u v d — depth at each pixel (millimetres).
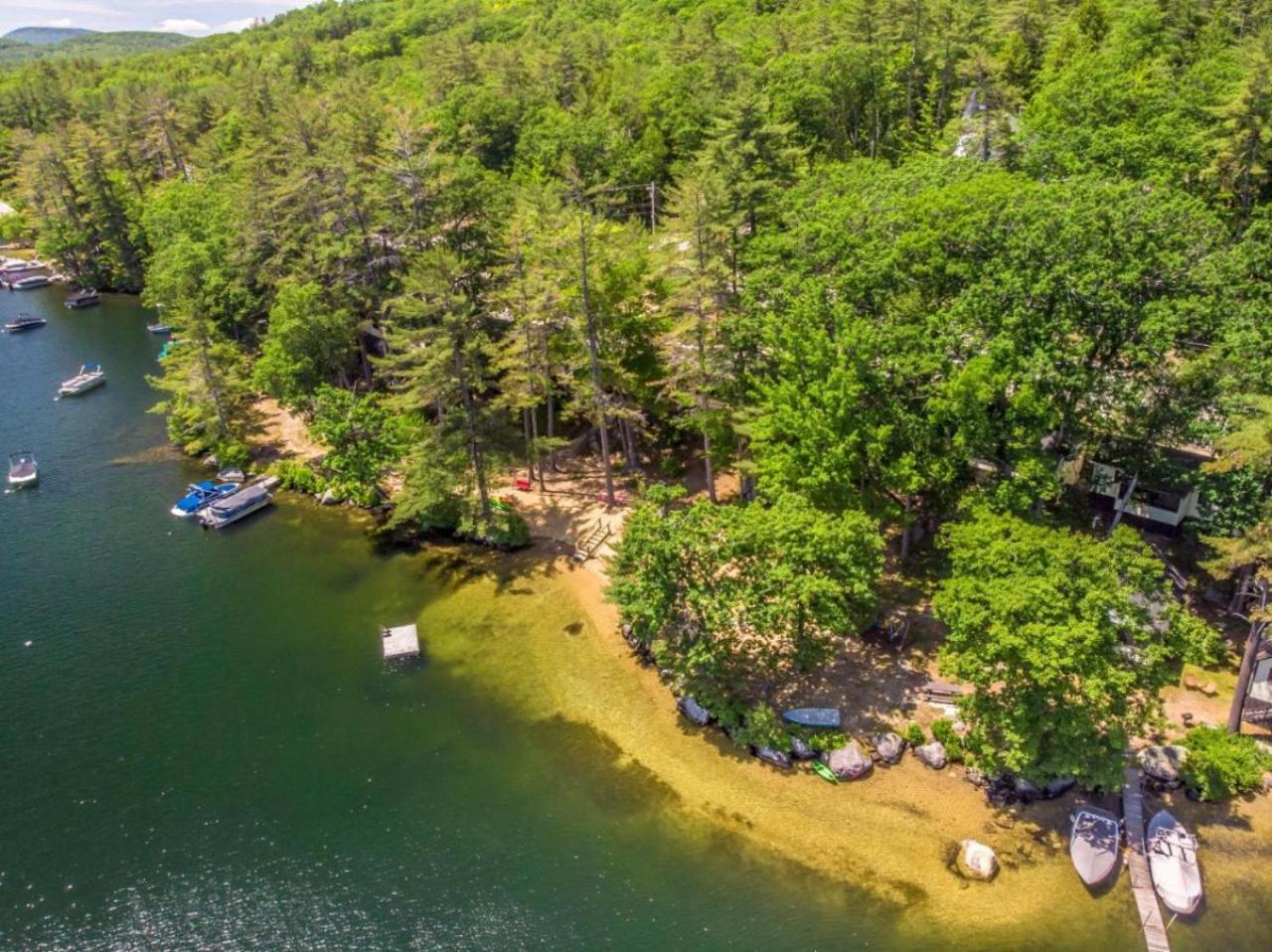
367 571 49281
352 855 31922
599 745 36344
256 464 61312
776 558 35219
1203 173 48312
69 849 32594
